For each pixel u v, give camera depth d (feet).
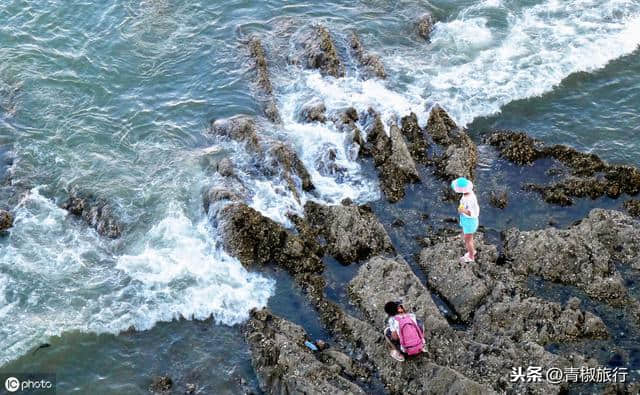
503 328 60.90
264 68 93.25
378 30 102.53
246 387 59.00
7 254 71.41
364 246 69.46
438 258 67.00
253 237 70.23
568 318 60.54
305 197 76.69
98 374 61.05
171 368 61.26
